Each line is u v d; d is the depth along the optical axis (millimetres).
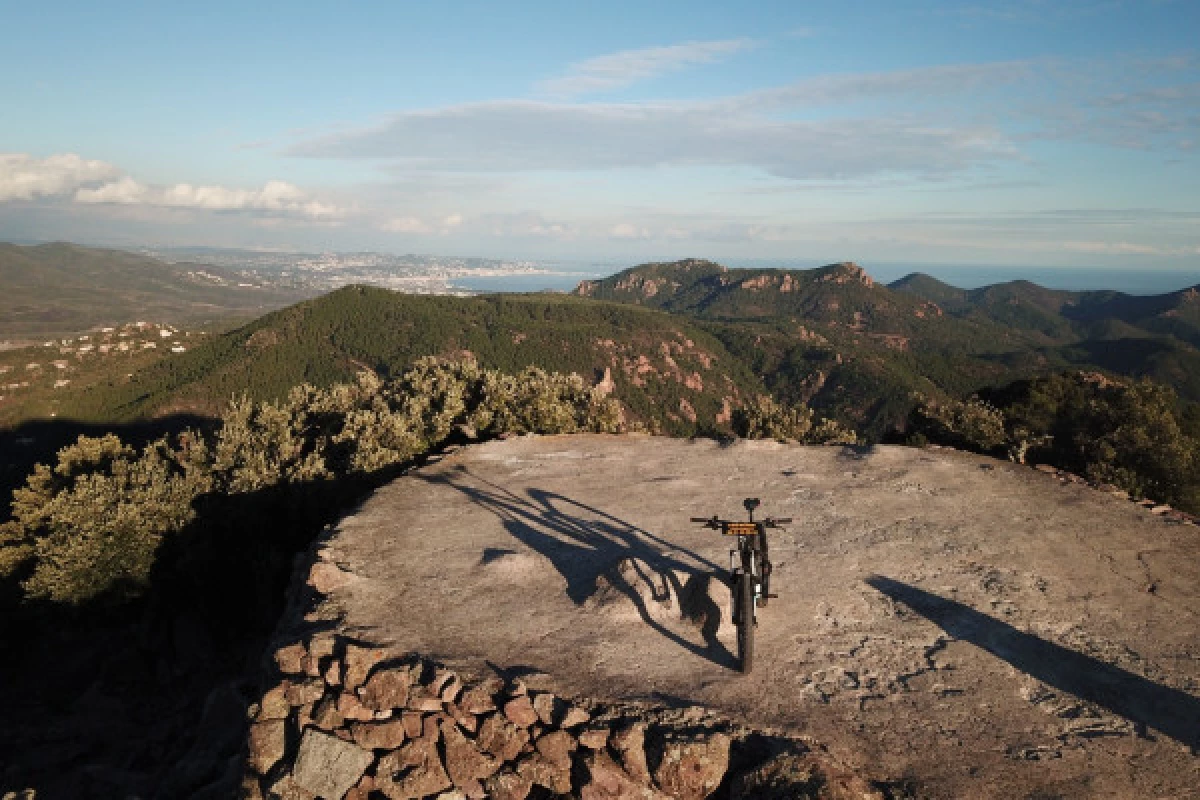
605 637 6816
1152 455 21297
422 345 190875
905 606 7645
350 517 10188
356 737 5977
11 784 11422
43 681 16219
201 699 14055
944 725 5609
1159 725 5641
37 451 124062
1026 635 7055
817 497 11180
